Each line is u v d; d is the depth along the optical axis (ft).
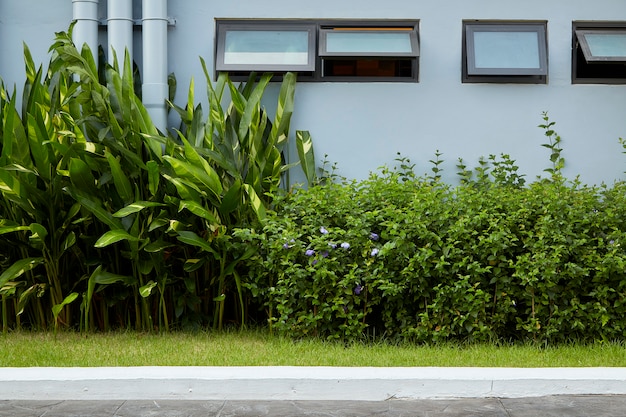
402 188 23.91
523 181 25.66
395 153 26.58
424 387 18.30
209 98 24.97
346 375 18.42
